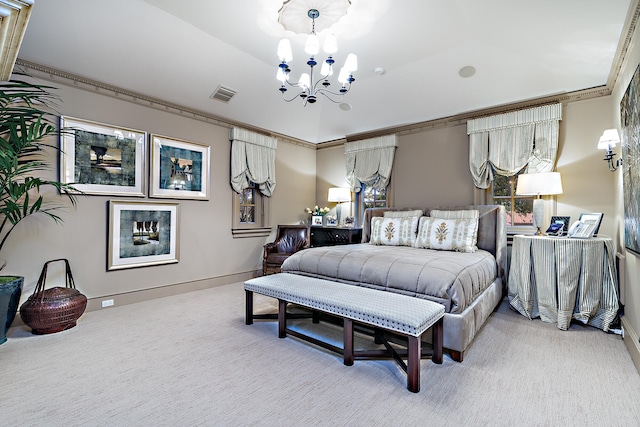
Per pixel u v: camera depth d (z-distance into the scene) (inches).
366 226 190.2
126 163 138.2
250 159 188.4
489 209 149.4
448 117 174.1
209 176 170.6
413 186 188.2
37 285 109.1
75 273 124.5
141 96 141.3
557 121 139.5
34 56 111.1
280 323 102.9
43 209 116.5
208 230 170.7
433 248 144.3
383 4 104.2
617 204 120.5
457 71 140.0
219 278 176.1
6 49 76.8
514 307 128.4
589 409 64.9
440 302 89.4
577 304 111.4
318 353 91.7
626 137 97.1
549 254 115.9
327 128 213.0
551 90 138.6
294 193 224.1
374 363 85.8
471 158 162.4
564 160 140.2
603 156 131.0
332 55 134.5
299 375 78.9
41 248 116.3
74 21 105.0
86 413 63.1
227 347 95.1
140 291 143.6
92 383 74.3
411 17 110.2
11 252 110.3
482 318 101.7
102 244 131.6
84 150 125.6
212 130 172.7
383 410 64.6
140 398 68.4
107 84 130.3
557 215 140.9
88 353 90.3
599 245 109.5
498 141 154.3
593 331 108.2
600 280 109.6
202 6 105.9
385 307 80.4
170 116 153.9
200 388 72.6
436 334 84.8
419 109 171.3
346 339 84.1
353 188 214.7
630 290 97.5
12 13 62.6
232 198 182.9
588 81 128.2
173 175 154.9
